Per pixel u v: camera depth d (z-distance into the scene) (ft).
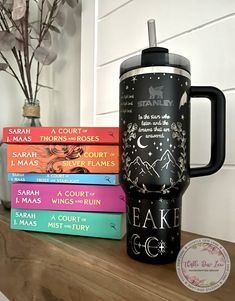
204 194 1.75
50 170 1.65
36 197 1.68
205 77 1.77
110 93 2.45
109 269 1.23
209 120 1.74
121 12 2.35
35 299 1.61
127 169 1.27
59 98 3.22
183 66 1.26
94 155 1.59
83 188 1.61
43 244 1.56
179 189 1.25
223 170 1.67
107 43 2.48
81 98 2.74
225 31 1.68
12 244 1.80
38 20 3.04
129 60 1.29
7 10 2.58
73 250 1.42
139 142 1.23
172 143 1.22
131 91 1.25
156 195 1.23
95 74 2.60
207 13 1.77
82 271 1.35
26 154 1.68
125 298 1.16
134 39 2.23
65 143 1.62
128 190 1.28
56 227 1.66
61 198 1.65
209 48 1.76
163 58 1.22
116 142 1.56
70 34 3.11
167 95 1.21
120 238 1.57
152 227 1.25
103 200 1.59
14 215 1.73
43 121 3.23
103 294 1.24
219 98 1.31
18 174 1.70
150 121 1.21
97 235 1.60
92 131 1.58
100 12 2.56
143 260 1.26
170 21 1.97
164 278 1.12
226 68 1.68
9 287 1.85
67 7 3.11
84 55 2.70
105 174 1.58
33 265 1.63
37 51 2.59
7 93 2.96
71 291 1.39
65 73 3.17
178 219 1.30
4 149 2.33
